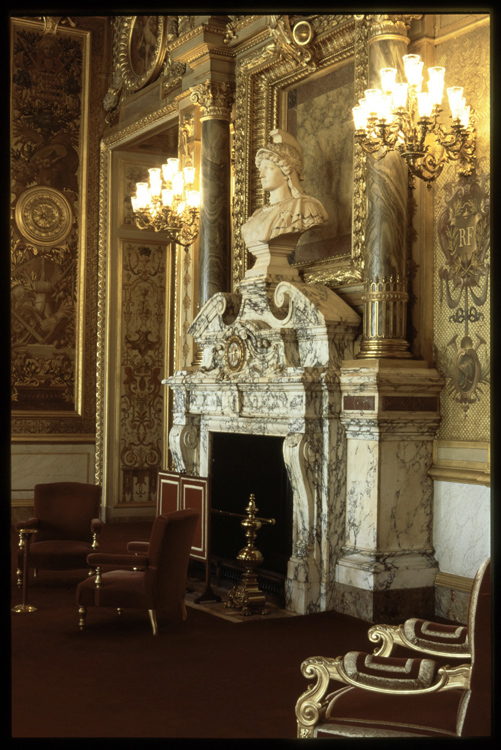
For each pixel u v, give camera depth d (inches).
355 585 230.1
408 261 239.5
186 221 320.8
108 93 446.0
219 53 317.4
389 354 230.8
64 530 267.7
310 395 239.8
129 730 140.4
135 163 450.9
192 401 305.7
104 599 209.3
